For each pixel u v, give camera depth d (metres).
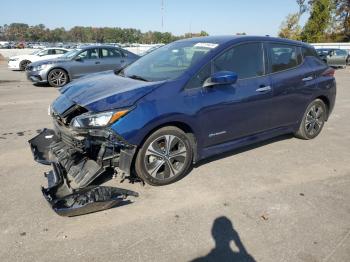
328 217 3.58
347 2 47.06
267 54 5.06
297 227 3.39
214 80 4.13
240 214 3.59
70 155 3.98
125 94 3.81
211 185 4.20
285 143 5.86
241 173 4.57
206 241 3.14
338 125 7.26
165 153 4.05
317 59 5.95
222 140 4.61
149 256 2.93
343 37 47.50
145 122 3.73
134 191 3.99
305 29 43.66
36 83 13.16
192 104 4.10
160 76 4.35
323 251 3.04
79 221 3.40
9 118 7.27
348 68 23.62
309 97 5.68
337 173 4.68
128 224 3.37
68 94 4.27
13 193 3.92
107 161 3.81
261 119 4.99
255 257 2.95
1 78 15.02
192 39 5.21
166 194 3.96
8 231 3.22
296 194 4.05
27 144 5.56
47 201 3.55
